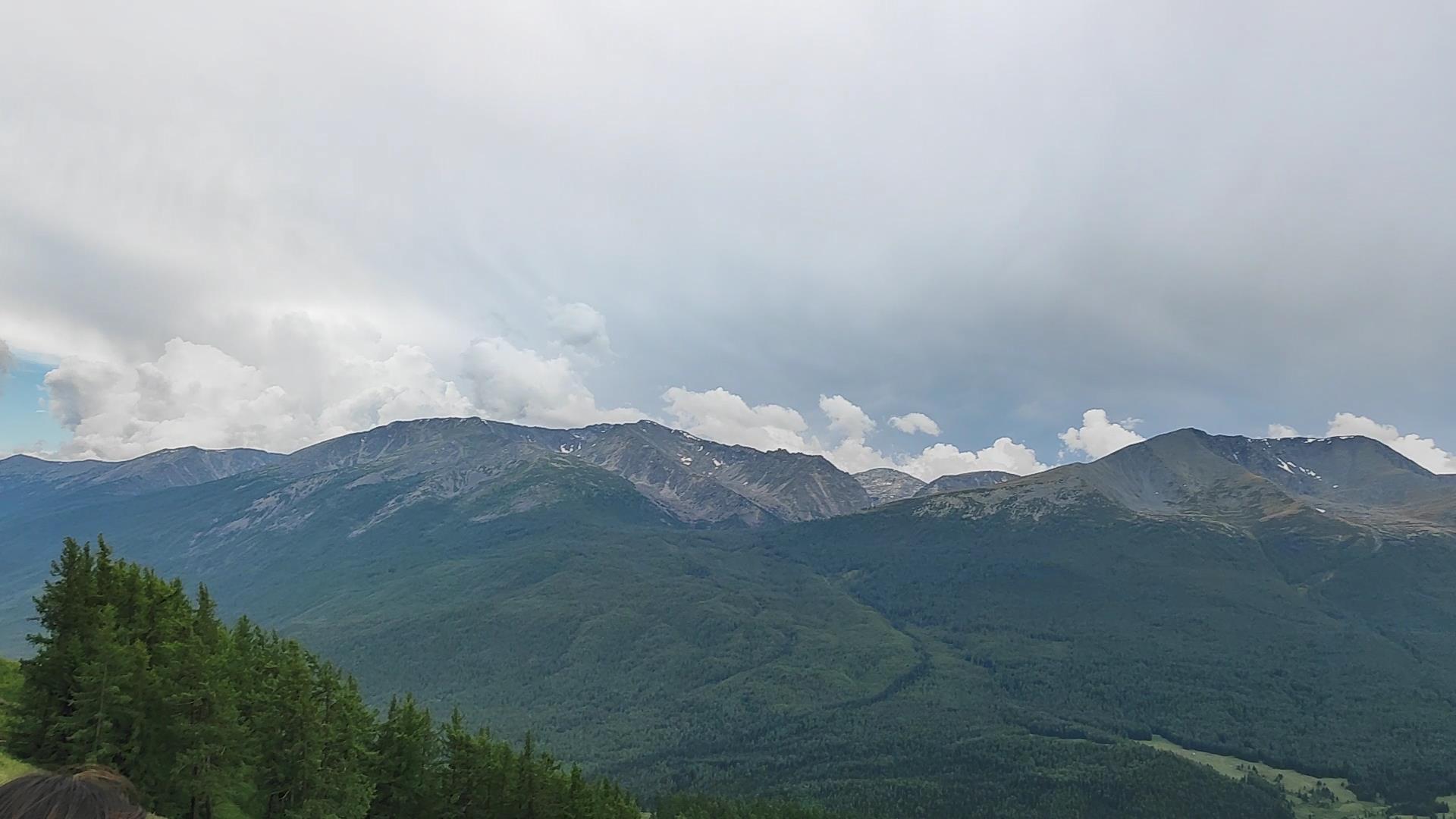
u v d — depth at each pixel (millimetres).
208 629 83688
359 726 83688
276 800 72938
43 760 60344
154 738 63750
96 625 65562
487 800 88812
